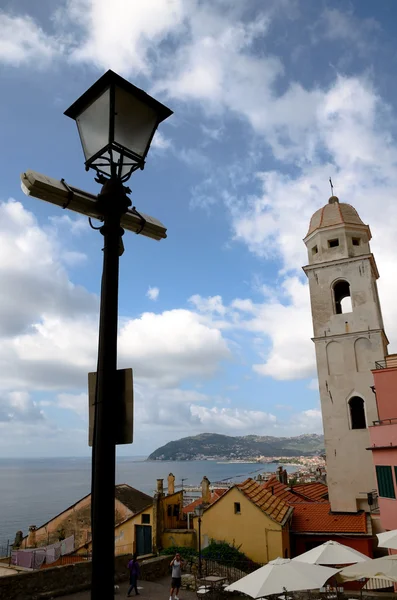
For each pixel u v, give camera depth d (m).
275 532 32.47
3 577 15.86
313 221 43.81
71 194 5.39
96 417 4.87
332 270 40.69
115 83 5.54
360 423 37.38
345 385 37.62
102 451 4.70
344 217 42.03
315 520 35.47
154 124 5.96
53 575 17.31
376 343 37.53
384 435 28.31
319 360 39.00
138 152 5.70
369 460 35.50
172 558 25.12
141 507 42.22
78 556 37.00
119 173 5.70
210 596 21.77
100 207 5.50
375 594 24.44
